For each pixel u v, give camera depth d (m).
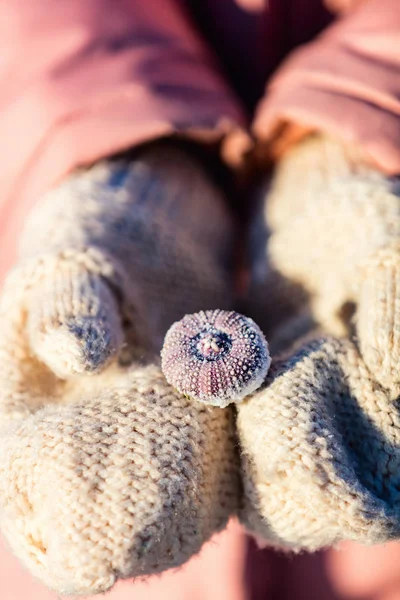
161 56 0.42
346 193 0.35
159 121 0.39
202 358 0.27
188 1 0.50
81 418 0.27
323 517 0.26
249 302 0.37
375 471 0.28
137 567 0.25
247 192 0.45
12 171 0.40
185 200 0.40
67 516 0.25
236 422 0.29
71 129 0.39
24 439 0.27
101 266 0.32
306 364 0.29
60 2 0.43
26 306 0.31
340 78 0.39
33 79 0.41
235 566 0.46
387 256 0.31
